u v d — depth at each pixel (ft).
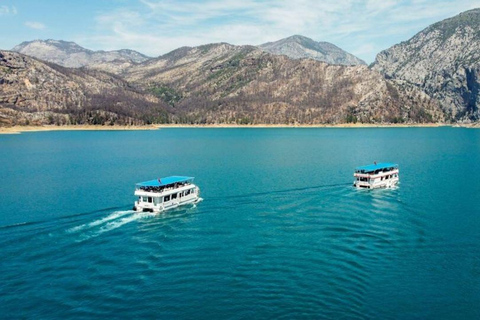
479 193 377.71
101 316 168.25
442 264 220.43
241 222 287.07
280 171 506.48
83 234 259.80
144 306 175.73
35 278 198.59
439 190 392.06
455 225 283.59
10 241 245.86
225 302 179.22
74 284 193.36
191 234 261.24
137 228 272.31
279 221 289.94
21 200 348.59
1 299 179.63
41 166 560.20
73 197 360.69
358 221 290.97
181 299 181.57
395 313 173.58
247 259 222.69
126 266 212.84
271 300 181.06
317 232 266.77
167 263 216.95
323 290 190.19
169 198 320.09
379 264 218.79
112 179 453.58
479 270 214.07
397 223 287.07
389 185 409.49
